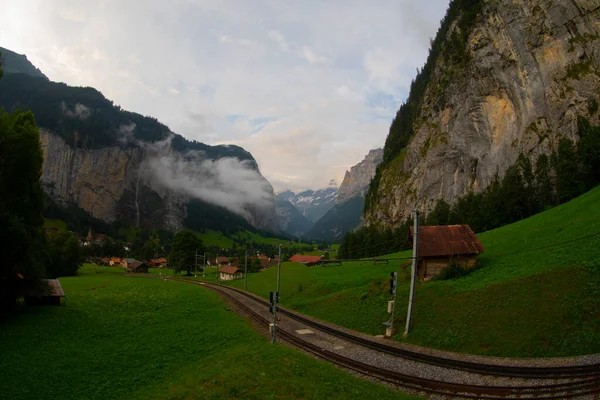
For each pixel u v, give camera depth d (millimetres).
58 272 103438
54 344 28594
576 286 28516
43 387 20719
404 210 162875
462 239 45531
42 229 40812
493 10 111500
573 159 74438
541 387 19062
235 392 17281
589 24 88562
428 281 42812
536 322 26703
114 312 43719
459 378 22188
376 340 31938
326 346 31062
